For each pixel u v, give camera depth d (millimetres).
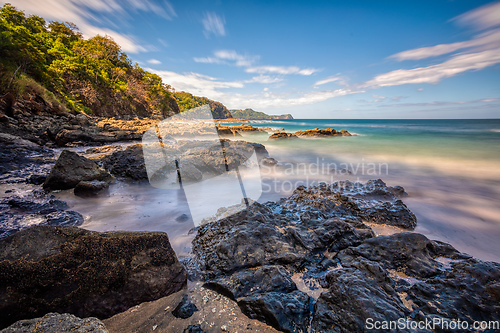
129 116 61281
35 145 16031
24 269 2088
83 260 2311
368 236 3918
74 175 6801
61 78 47969
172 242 3742
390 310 2184
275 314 2189
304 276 2973
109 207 5359
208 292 2643
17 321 1874
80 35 79438
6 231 4078
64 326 1869
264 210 4465
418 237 3443
